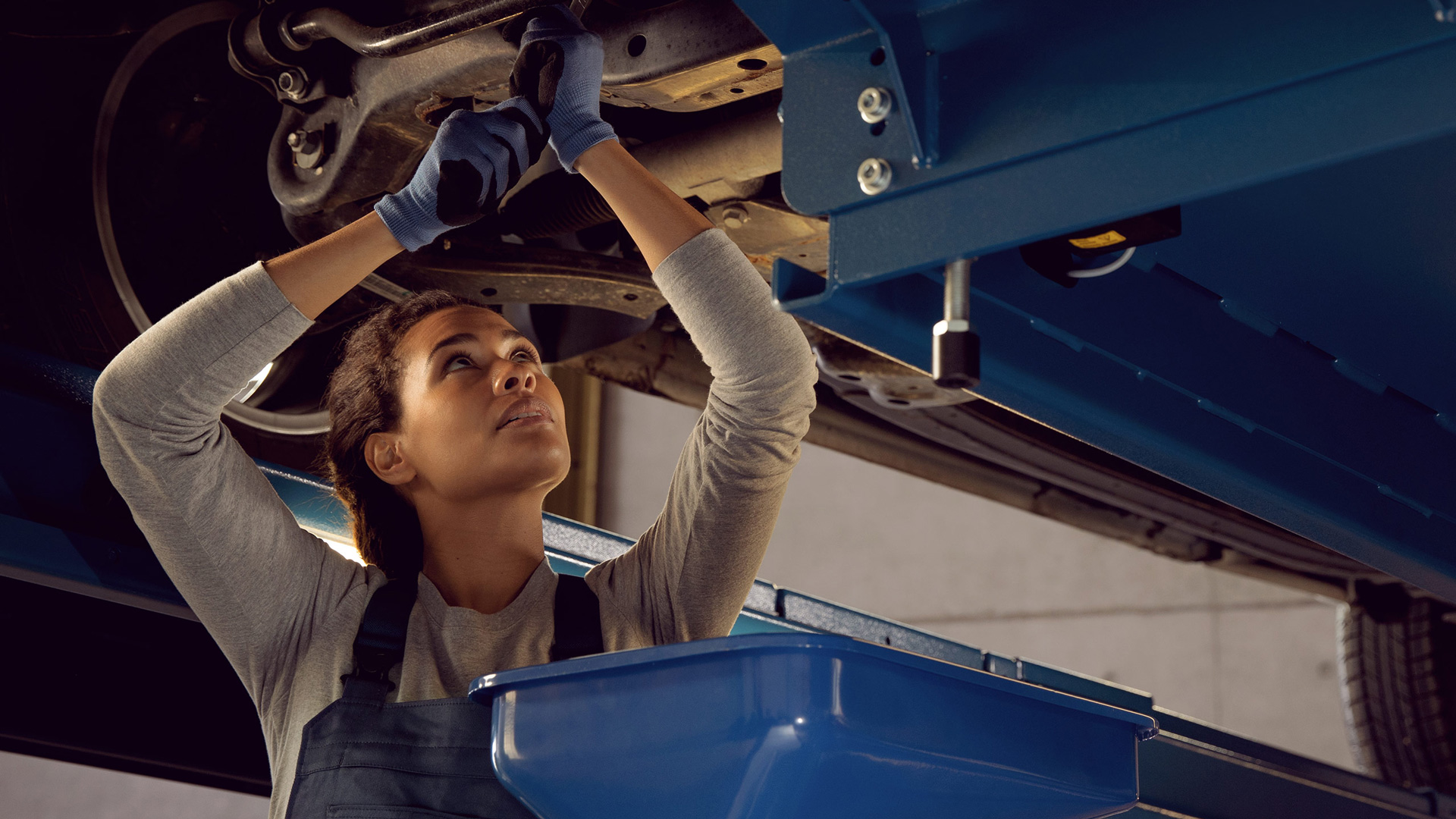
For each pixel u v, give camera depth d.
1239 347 1.07
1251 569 2.98
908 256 0.78
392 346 1.34
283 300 1.13
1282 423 1.08
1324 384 1.15
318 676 1.12
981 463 2.57
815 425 2.33
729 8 1.25
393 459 1.31
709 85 1.31
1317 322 1.11
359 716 1.07
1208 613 5.57
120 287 1.64
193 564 1.13
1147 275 1.01
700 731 0.75
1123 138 0.73
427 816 1.01
